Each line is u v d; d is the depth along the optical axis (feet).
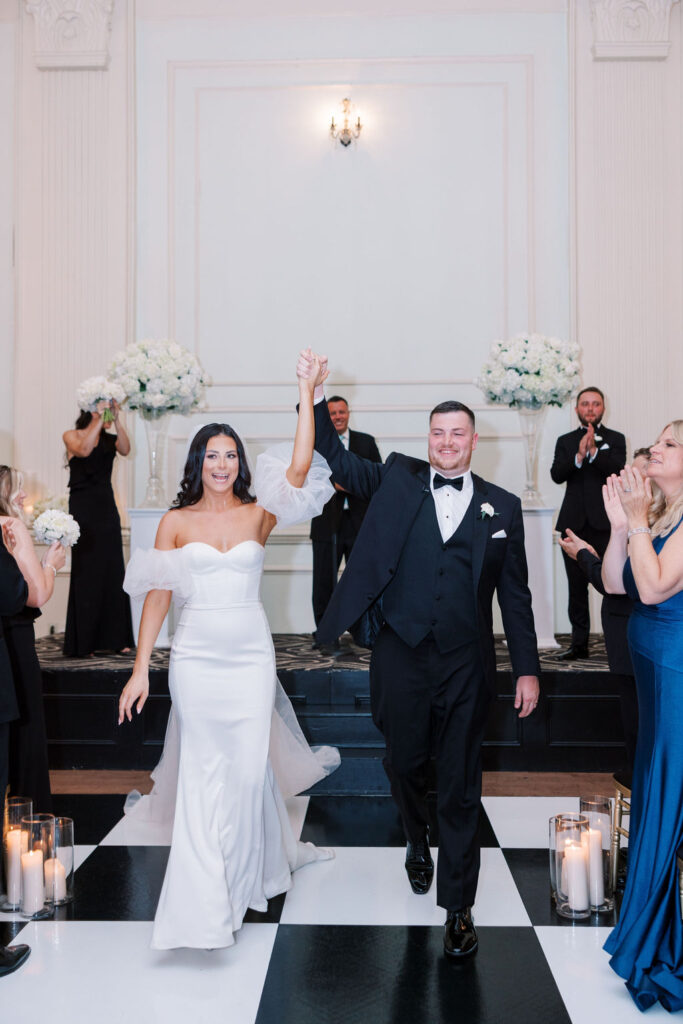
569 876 9.79
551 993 8.20
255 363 22.89
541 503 17.93
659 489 9.14
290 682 15.69
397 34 22.81
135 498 22.70
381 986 8.32
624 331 22.44
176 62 22.93
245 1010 7.90
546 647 17.56
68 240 22.90
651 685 8.35
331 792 14.43
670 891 8.05
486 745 15.34
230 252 22.91
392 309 22.79
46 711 15.65
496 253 22.72
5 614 9.08
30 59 23.06
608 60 22.41
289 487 9.39
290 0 22.82
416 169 22.80
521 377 17.11
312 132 22.88
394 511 9.42
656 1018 7.79
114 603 17.71
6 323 23.02
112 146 22.82
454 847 8.92
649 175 22.40
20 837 10.01
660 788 8.16
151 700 15.55
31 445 22.94
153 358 17.61
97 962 8.80
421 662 9.24
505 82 22.72
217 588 9.47
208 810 9.10
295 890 10.50
